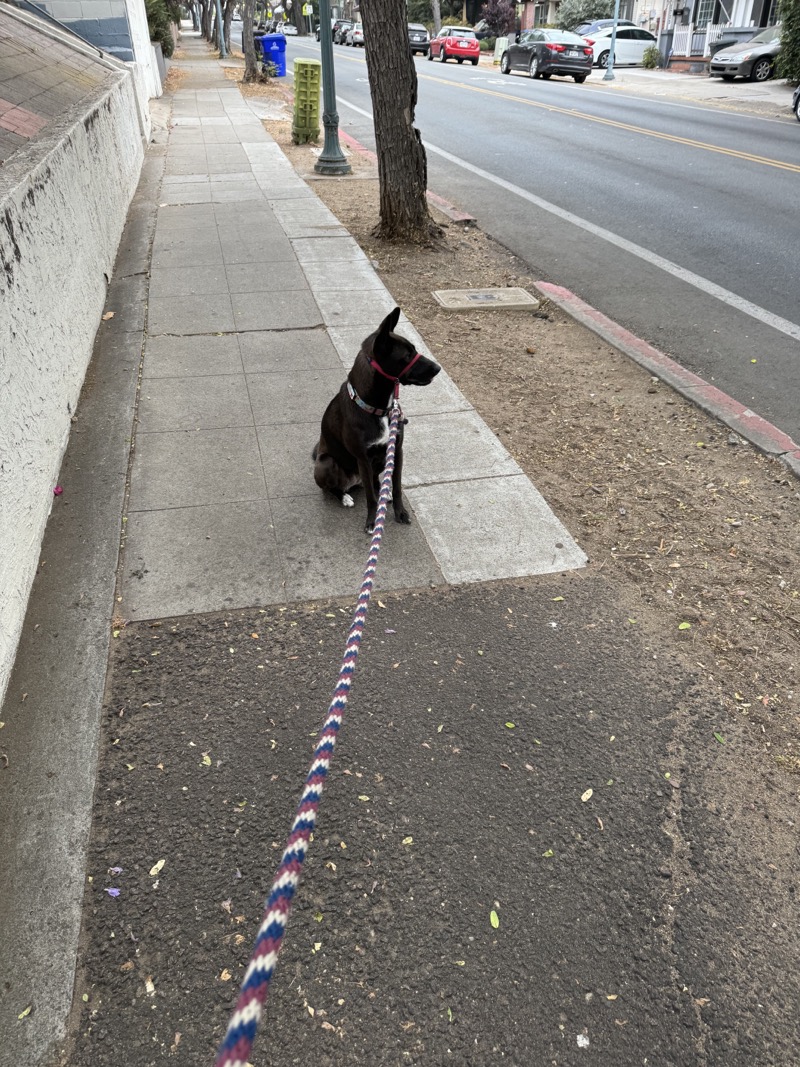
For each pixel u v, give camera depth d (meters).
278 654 3.17
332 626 3.32
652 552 3.87
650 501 4.30
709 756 2.77
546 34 29.16
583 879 2.36
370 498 3.88
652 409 5.34
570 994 2.07
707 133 17.09
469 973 2.11
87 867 2.35
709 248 9.10
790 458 4.64
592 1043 1.97
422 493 4.28
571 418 5.20
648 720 2.91
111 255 7.52
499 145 15.27
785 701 3.02
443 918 2.24
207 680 3.03
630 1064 1.94
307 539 3.87
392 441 3.45
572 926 2.23
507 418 5.16
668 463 4.68
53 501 4.02
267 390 5.34
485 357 6.09
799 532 4.04
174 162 12.67
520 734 2.84
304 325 6.46
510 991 2.07
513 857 2.41
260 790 2.60
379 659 3.16
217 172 12.02
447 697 2.99
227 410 5.07
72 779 2.62
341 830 2.48
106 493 4.15
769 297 7.57
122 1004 2.02
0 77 6.20
